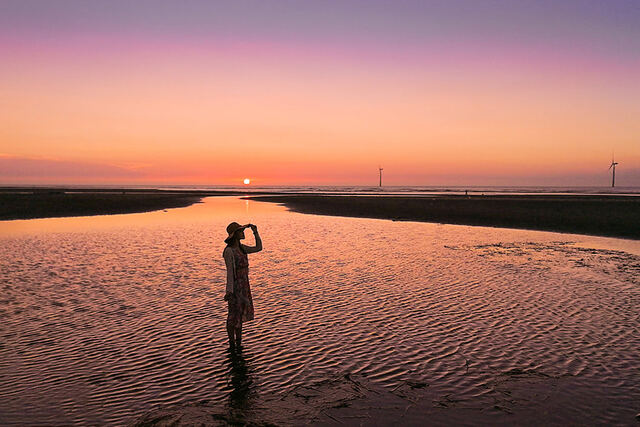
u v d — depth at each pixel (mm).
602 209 35656
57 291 9539
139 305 8477
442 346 6398
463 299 9047
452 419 4371
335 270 12234
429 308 8383
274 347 6359
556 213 33188
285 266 12859
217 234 21391
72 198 54531
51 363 5699
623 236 21141
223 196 92625
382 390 5008
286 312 8141
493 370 5551
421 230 24469
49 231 22641
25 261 13312
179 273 11555
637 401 4730
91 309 8180
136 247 16547
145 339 6637
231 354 6086
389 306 8523
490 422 4312
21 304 8469
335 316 7879
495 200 53625
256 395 4883
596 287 10133
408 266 12875
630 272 11969
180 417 4379
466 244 18062
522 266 12883
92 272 11633
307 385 5141
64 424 4238
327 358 5957
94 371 5473
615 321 7531
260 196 93438
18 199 47906
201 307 8367
